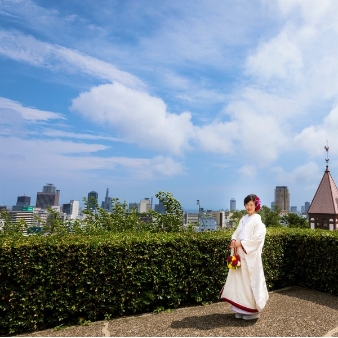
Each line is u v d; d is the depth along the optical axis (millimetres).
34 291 5379
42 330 5445
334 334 5145
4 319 5242
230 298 5773
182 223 9477
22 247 5336
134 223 9102
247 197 6074
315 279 8320
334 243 7965
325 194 12664
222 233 7617
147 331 5277
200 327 5426
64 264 5598
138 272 6207
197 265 6891
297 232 9000
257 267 5703
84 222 8523
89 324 5668
